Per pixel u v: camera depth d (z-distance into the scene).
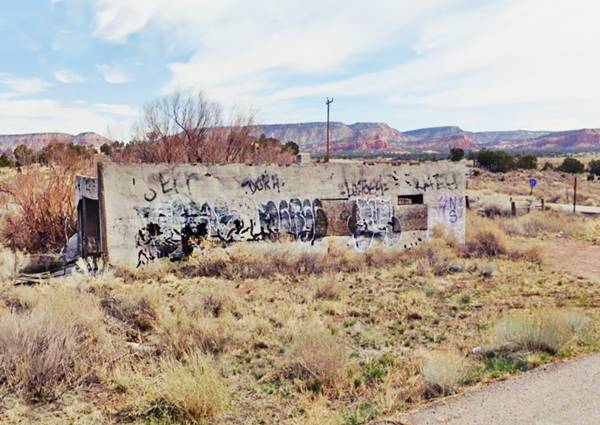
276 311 9.53
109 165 12.95
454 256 15.46
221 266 13.12
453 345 7.68
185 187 13.85
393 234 16.73
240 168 14.53
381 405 5.35
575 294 11.10
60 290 9.05
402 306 10.06
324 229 15.61
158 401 5.59
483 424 4.66
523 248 16.89
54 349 6.25
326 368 6.38
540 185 53.03
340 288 11.35
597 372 5.94
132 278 12.16
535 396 5.29
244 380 6.45
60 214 18.19
